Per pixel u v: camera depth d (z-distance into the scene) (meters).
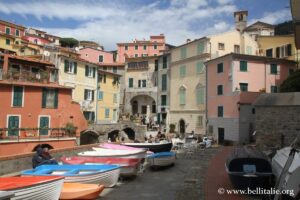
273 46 42.78
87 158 18.58
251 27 61.59
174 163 22.22
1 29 62.44
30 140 27.95
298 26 14.39
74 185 12.89
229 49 43.53
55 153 20.47
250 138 34.19
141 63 57.53
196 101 43.56
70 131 31.88
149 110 56.50
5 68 29.94
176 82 48.31
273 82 37.56
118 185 16.11
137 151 21.17
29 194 10.48
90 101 42.88
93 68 43.75
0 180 11.23
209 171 19.12
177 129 47.19
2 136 27.12
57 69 36.78
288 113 25.41
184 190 14.48
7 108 28.34
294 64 38.84
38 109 30.52
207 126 40.69
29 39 69.62
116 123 42.69
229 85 36.28
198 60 43.47
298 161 11.14
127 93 58.50
